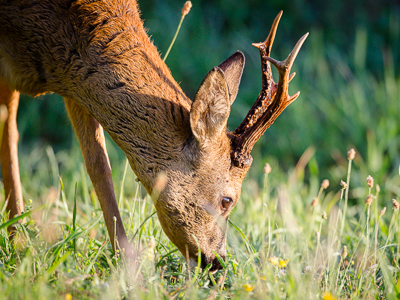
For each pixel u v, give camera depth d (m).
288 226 8.61
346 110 15.89
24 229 7.19
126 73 7.36
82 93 7.54
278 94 7.02
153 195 7.32
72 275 6.11
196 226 7.43
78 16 7.39
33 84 7.79
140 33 7.73
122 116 7.36
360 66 17.78
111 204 7.77
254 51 18.75
